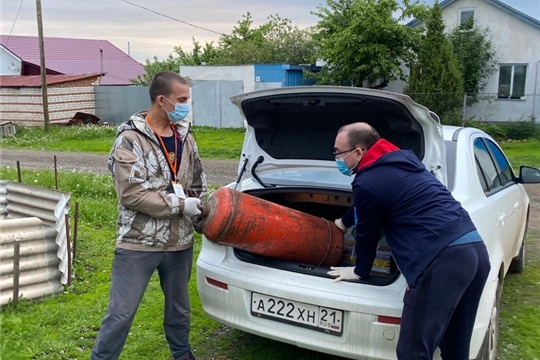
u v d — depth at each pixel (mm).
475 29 21609
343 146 2762
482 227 3146
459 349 2717
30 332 3719
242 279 3051
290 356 3533
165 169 2885
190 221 3074
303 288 2863
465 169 3400
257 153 3789
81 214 6844
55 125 23234
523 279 5012
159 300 4391
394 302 2670
